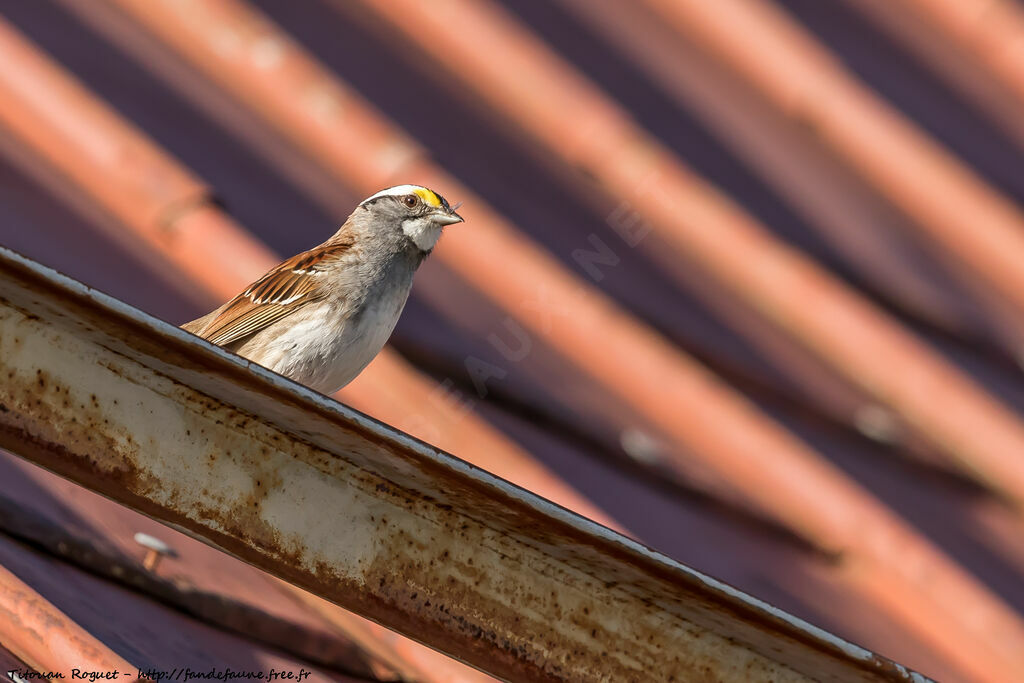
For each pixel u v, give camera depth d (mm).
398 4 8195
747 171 7953
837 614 5957
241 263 6812
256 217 7031
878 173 8234
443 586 3441
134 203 6875
